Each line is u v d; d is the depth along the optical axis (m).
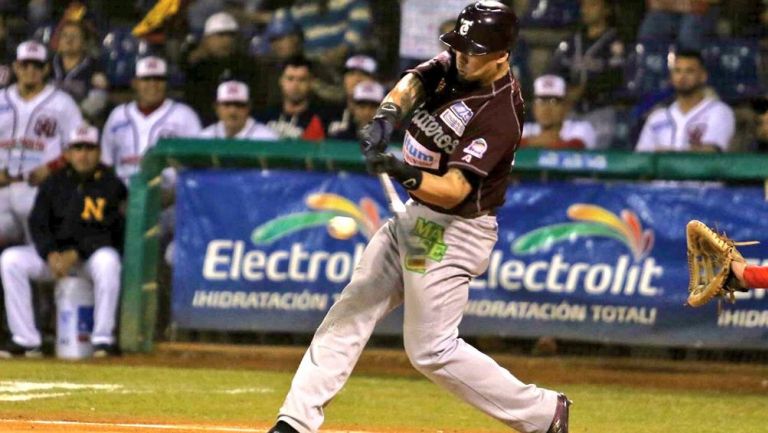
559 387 29.59
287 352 33.19
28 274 34.44
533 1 42.66
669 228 31.91
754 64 41.47
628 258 31.98
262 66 41.12
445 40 15.36
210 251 33.06
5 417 21.66
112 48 43.88
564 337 32.28
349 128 37.53
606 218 32.03
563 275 32.12
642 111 39.25
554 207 32.19
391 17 43.47
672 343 32.03
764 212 31.61
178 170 33.19
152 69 37.53
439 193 15.08
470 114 15.48
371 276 16.38
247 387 27.94
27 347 34.25
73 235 33.88
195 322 33.28
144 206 33.22
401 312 32.91
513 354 32.88
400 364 33.12
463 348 16.19
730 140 36.72
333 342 16.34
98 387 27.19
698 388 30.16
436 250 15.86
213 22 40.84
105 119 41.88
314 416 16.09
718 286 17.95
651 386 30.28
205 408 24.27
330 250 32.53
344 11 43.12
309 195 32.62
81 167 34.09
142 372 30.36
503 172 15.95
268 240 32.81
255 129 37.34
